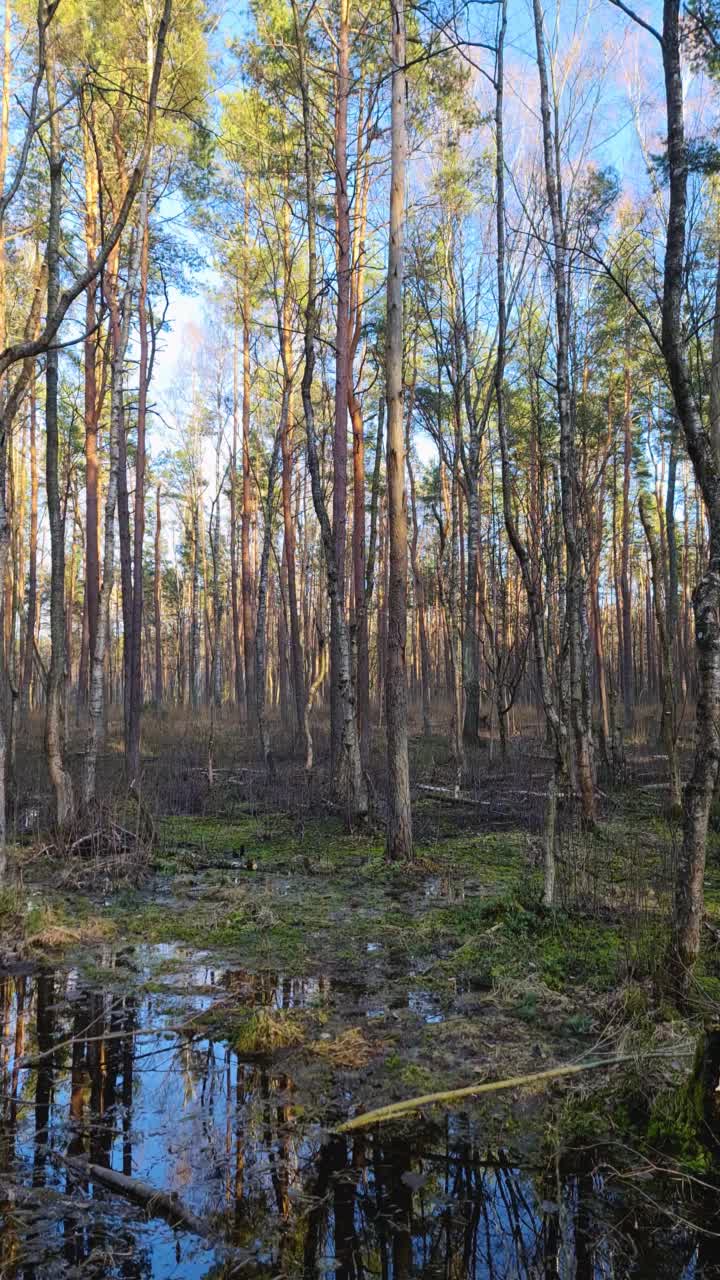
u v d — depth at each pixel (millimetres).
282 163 14891
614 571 30125
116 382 10375
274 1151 3379
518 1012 4730
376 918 6703
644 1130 3561
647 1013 4371
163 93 12008
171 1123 3584
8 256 17375
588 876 6766
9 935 6055
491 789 13961
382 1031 4520
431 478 30688
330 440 21859
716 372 7922
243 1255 2783
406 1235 2910
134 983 5277
